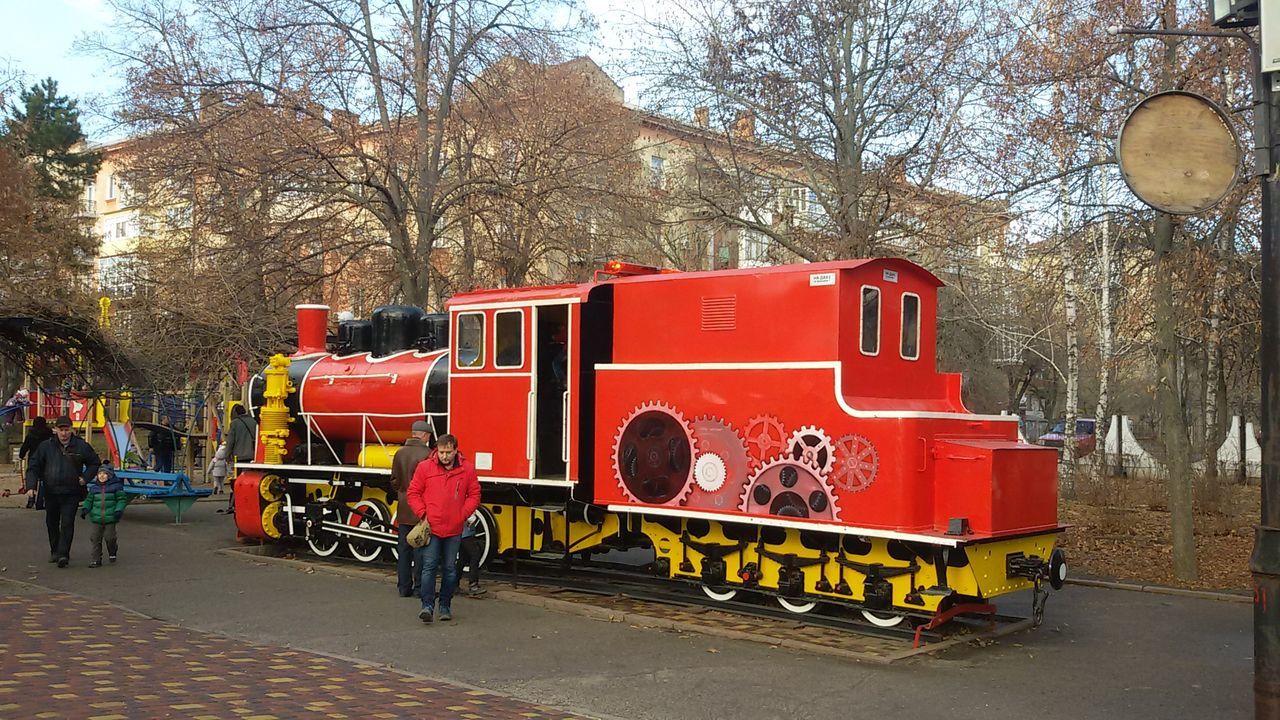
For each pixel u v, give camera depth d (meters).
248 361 19.41
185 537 15.93
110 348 17.95
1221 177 6.01
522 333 12.00
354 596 11.30
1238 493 20.95
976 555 9.20
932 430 9.35
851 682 7.96
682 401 10.54
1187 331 16.28
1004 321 25.59
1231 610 11.28
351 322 14.91
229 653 8.28
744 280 10.32
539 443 12.01
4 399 33.12
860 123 17.22
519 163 18.92
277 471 14.81
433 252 21.92
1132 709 7.38
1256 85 5.58
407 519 11.26
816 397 9.65
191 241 20.19
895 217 17.14
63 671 7.34
